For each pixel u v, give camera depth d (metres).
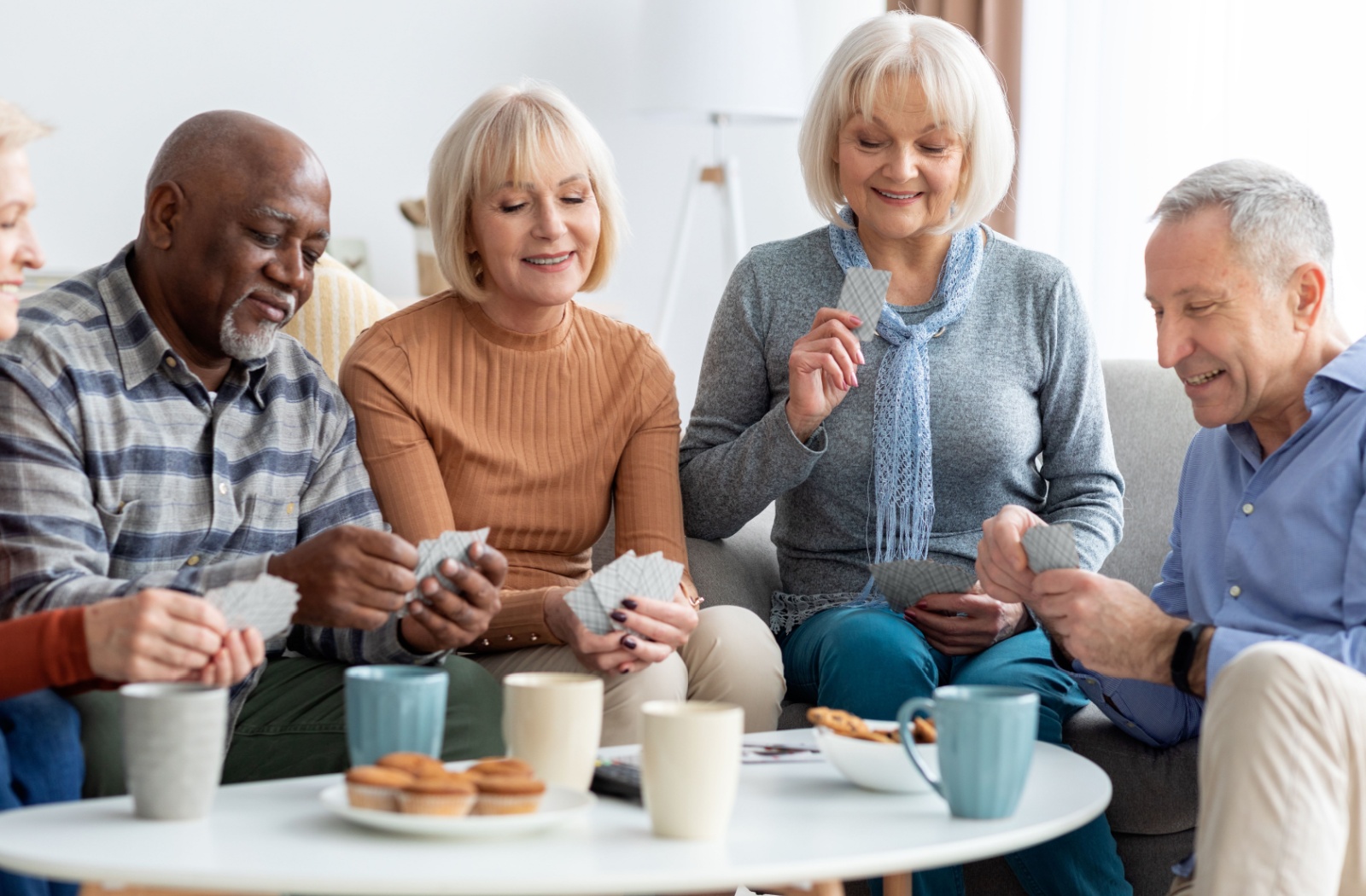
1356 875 1.22
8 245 1.33
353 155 3.90
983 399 1.99
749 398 2.10
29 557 1.44
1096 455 2.04
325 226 1.65
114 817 1.09
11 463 1.47
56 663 1.20
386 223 3.94
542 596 1.75
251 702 1.62
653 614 1.63
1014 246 2.09
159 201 1.60
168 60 3.70
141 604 1.19
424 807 1.02
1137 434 2.33
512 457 1.90
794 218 4.35
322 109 3.86
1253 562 1.57
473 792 1.04
